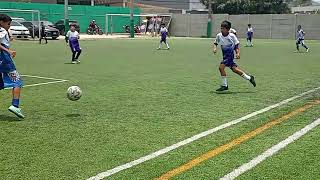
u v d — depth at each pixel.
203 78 13.27
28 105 8.62
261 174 4.77
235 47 10.58
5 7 47.12
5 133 6.45
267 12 69.62
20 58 20.22
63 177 4.64
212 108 8.48
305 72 15.31
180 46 32.59
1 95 9.82
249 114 7.92
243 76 10.84
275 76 14.04
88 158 5.29
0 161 5.16
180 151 5.59
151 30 54.59
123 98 9.52
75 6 53.12
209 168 4.96
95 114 7.82
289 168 4.96
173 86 11.46
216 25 54.19
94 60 19.52
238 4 70.06
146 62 18.70
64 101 9.09
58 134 6.40
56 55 22.09
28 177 4.64
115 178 4.61
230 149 5.70
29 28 38.31
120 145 5.84
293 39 49.75
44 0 61.66
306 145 5.91
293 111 8.23
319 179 4.61
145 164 5.07
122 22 57.12
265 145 5.90
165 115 7.79
